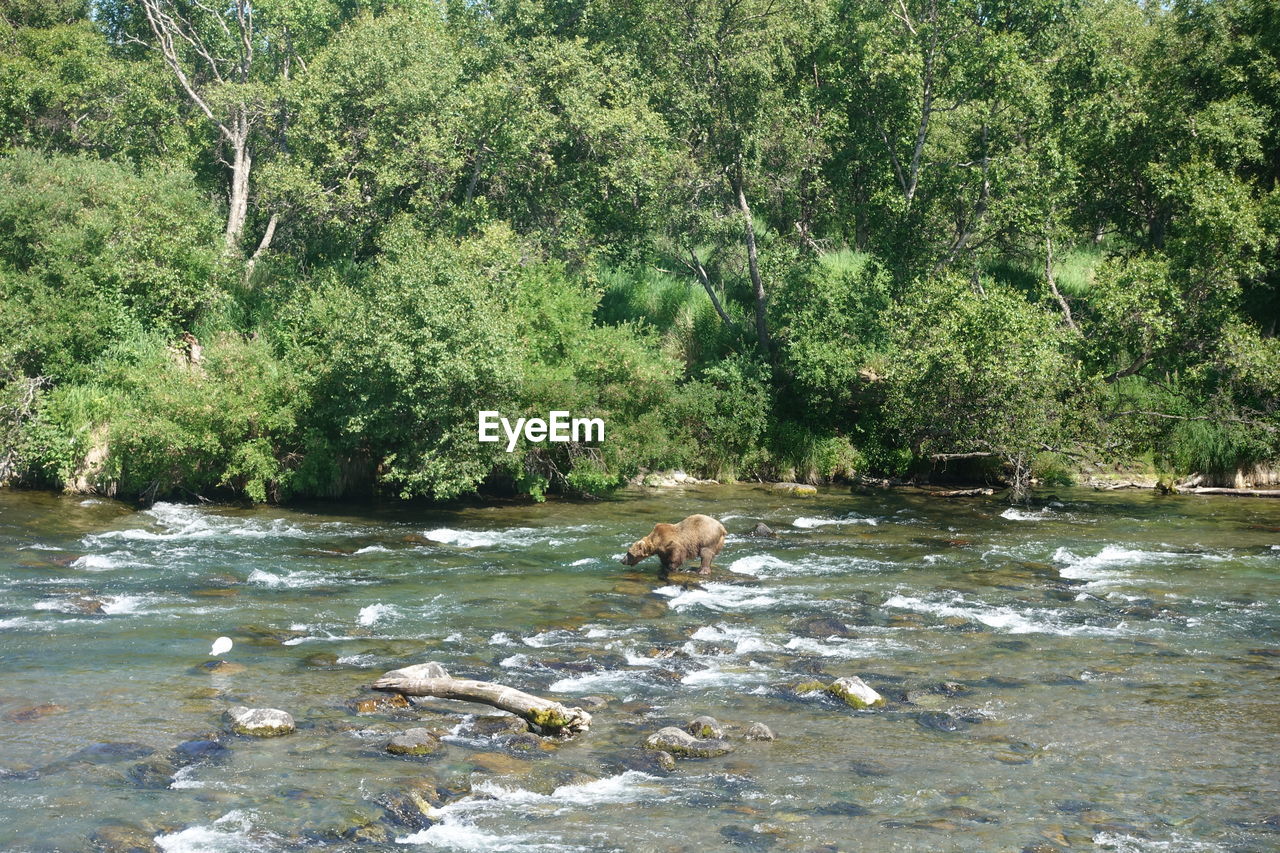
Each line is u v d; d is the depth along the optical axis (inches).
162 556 655.8
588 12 1234.0
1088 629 517.3
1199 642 495.2
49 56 1382.9
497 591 581.3
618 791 324.5
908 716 394.3
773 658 463.5
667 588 593.6
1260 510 922.1
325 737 360.5
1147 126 1209.4
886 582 616.4
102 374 933.2
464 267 885.2
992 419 940.0
